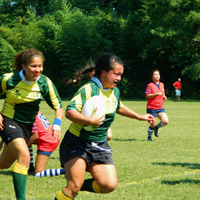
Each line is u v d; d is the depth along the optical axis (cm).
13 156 893
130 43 7362
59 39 7488
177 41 6306
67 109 674
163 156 1437
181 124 2675
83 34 7344
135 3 8169
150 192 903
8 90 850
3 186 977
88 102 678
